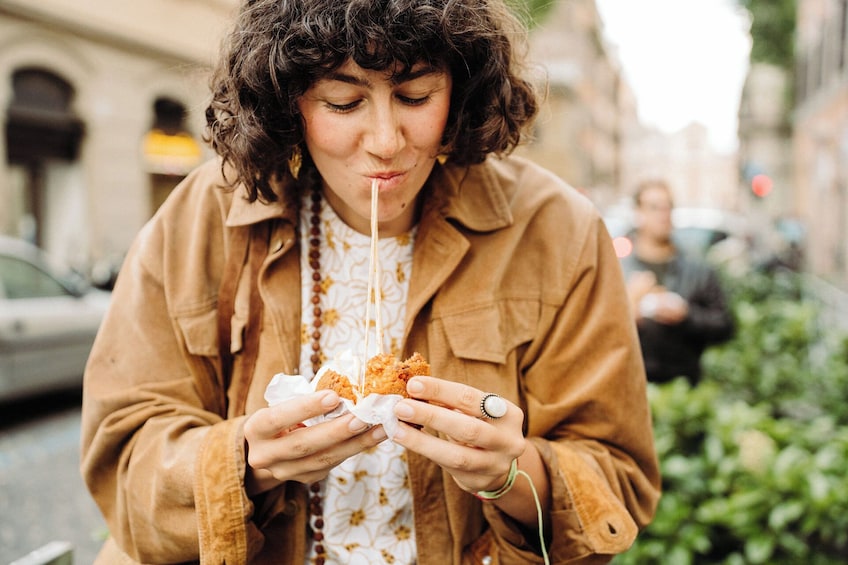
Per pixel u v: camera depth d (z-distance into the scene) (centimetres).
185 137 1235
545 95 125
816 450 267
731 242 1009
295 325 115
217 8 1298
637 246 359
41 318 538
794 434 271
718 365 445
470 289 115
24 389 526
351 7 91
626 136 7356
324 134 100
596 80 3494
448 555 113
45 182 1064
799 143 2062
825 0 1561
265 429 93
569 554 108
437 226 115
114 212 1136
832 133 1494
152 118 1202
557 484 107
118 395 111
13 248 554
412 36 92
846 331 481
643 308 336
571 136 2570
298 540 112
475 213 117
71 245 1091
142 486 106
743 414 278
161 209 122
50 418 555
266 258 116
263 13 100
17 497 405
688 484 241
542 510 108
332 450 94
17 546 347
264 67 98
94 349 116
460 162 115
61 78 1062
